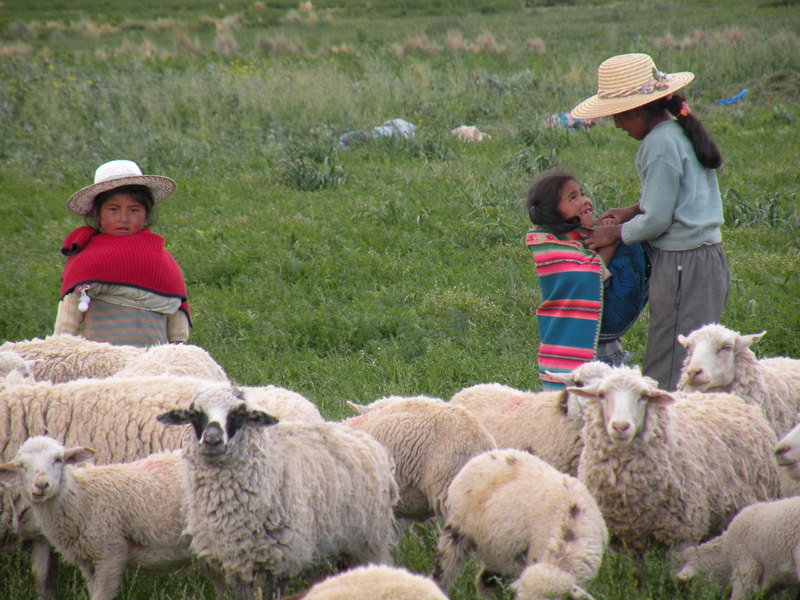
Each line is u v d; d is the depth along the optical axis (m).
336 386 13.13
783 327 14.69
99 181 10.86
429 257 19.08
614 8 75.50
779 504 7.68
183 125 33.31
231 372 13.59
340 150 29.83
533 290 16.70
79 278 10.70
